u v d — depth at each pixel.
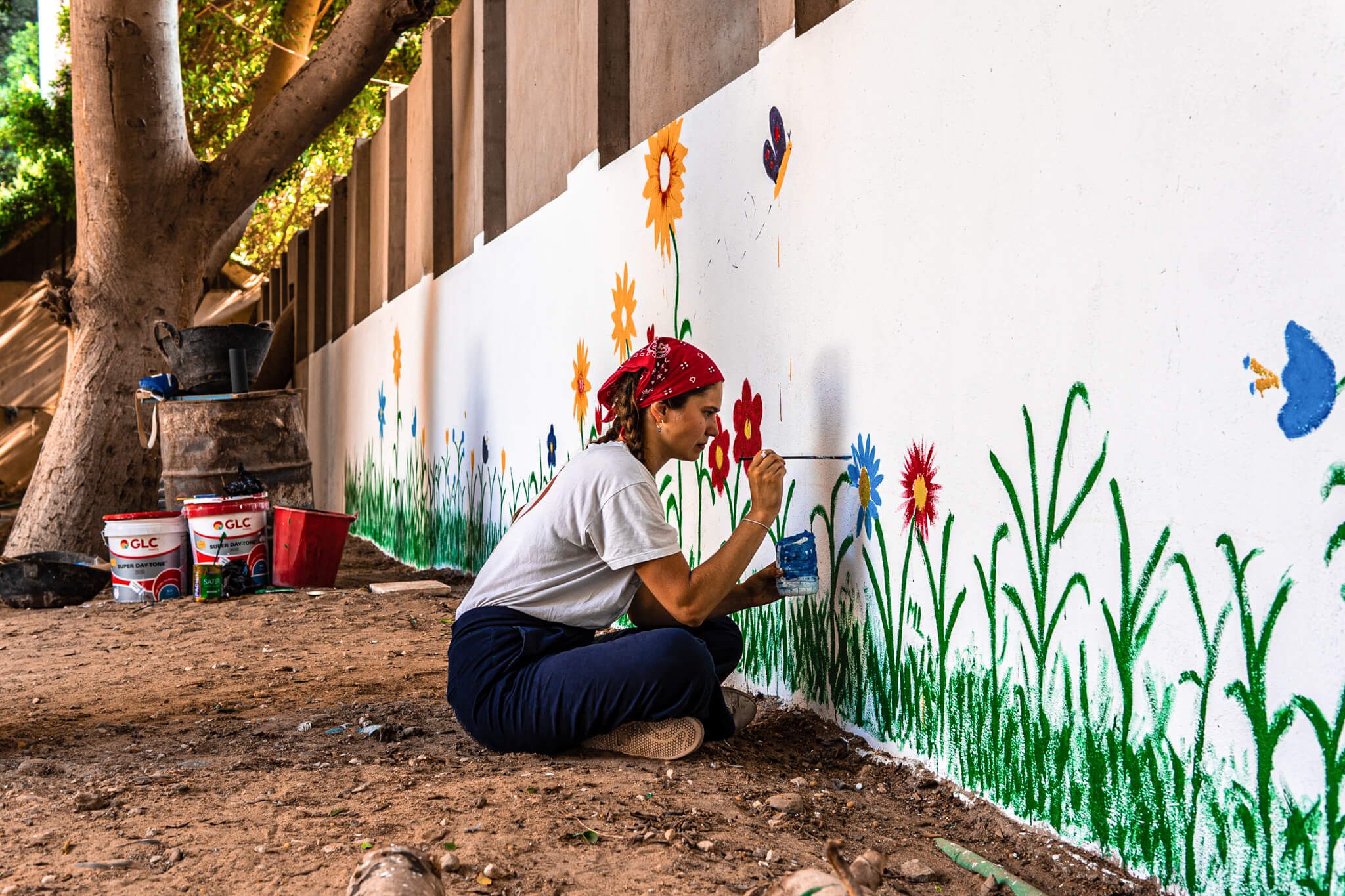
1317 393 1.87
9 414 20.36
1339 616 1.83
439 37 9.09
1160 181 2.19
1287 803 1.94
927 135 2.99
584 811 2.67
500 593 3.23
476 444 7.91
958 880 2.36
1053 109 2.49
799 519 3.80
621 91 5.68
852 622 3.47
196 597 7.19
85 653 5.43
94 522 8.84
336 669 4.89
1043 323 2.55
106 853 2.45
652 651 3.03
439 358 8.98
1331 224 1.83
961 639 2.90
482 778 2.98
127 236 9.05
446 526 8.80
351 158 17.69
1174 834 2.21
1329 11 1.82
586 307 5.76
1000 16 2.67
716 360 4.38
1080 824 2.47
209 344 7.87
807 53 3.64
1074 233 2.44
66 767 3.27
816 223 3.61
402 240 10.71
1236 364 2.03
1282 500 1.93
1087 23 2.38
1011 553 2.68
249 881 2.27
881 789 3.02
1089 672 2.43
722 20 4.65
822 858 2.44
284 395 8.04
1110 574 2.36
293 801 2.83
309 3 13.80
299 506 8.04
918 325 3.05
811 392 3.67
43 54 24.12
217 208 9.43
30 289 20.88
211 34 16.20
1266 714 1.98
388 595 7.25
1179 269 2.15
